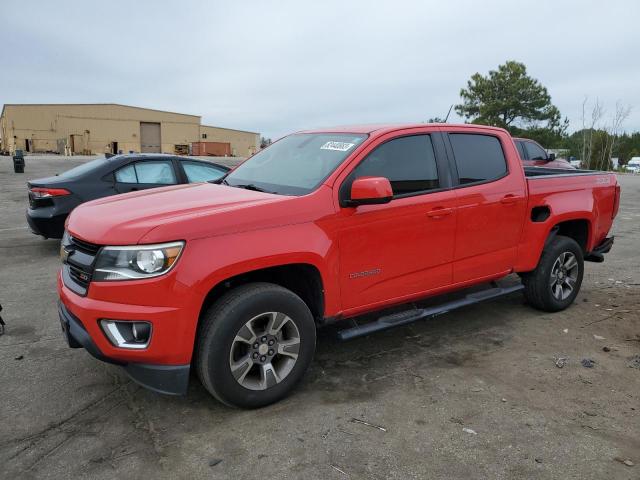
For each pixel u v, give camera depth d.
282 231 3.28
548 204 4.91
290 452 2.89
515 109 46.78
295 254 3.29
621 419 3.26
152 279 2.88
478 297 4.63
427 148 4.17
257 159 4.66
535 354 4.24
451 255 4.23
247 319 3.15
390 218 3.78
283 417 3.24
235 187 4.06
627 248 8.73
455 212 4.18
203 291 2.98
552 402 3.46
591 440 3.02
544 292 5.05
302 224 3.37
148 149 81.50
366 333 3.78
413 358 4.14
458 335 4.64
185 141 83.62
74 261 3.16
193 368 3.28
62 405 3.37
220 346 3.08
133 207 3.45
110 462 2.79
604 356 4.21
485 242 4.46
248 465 2.77
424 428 3.13
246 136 91.50
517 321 5.00
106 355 2.97
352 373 3.87
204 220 3.04
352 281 3.65
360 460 2.82
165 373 3.00
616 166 54.94
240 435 3.05
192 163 8.47
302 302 3.39
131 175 7.86
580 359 4.15
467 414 3.30
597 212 5.38
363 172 3.73
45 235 7.46
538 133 46.25
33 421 3.18
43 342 4.39
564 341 4.52
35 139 75.25
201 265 2.97
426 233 4.01
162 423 3.17
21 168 25.33
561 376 3.84
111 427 3.12
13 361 4.01
